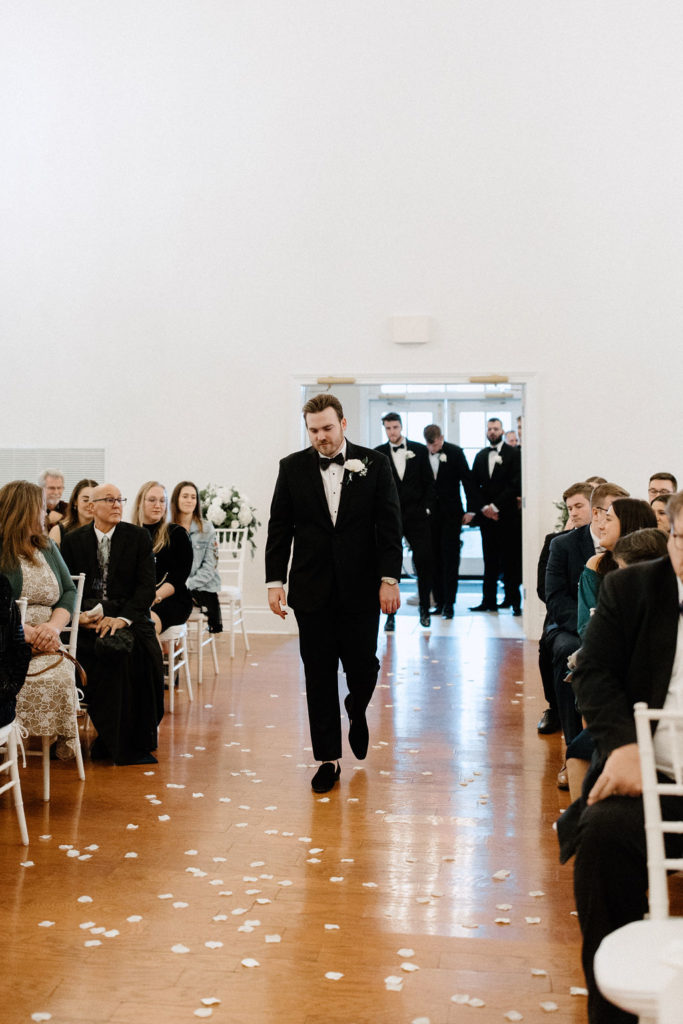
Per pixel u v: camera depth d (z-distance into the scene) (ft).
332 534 13.96
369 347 28.78
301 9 28.81
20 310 30.01
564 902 10.40
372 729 17.85
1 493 14.58
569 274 27.99
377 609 14.35
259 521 29.25
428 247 28.48
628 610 7.75
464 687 21.48
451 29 28.27
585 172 27.89
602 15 27.76
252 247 29.14
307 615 13.96
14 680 11.60
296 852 11.82
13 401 30.12
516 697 20.47
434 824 12.83
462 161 28.30
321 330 28.94
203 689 21.27
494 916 10.04
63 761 15.83
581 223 27.91
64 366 29.86
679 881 10.58
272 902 10.36
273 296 29.07
